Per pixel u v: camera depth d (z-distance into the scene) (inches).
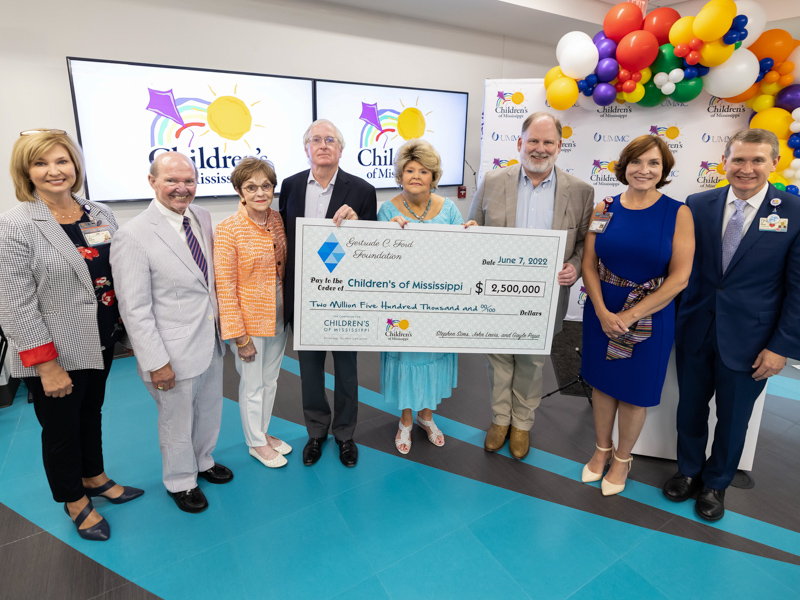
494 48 197.0
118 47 127.0
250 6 142.9
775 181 124.6
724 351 70.2
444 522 73.1
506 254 76.3
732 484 83.2
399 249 74.7
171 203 62.3
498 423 91.4
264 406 85.6
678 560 66.5
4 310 54.0
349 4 157.6
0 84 116.0
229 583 61.2
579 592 61.0
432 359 84.1
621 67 120.3
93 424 70.7
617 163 70.7
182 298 65.6
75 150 58.3
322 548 67.4
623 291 71.3
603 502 78.4
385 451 92.0
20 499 76.4
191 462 74.4
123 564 63.9
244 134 148.6
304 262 74.3
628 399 73.5
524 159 79.0
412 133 182.4
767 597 60.8
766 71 118.3
